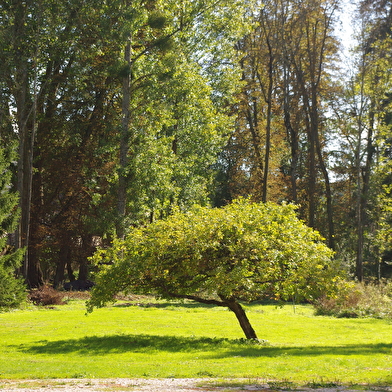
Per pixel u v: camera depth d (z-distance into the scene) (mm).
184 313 27750
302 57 50750
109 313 26922
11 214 29219
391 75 44969
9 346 17000
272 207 19781
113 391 8875
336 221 56969
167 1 37656
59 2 35000
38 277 40438
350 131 46219
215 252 18422
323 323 25797
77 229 41562
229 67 45562
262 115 55219
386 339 20359
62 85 38906
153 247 18328
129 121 37719
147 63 38625
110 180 38438
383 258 54594
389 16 45188
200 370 11930
